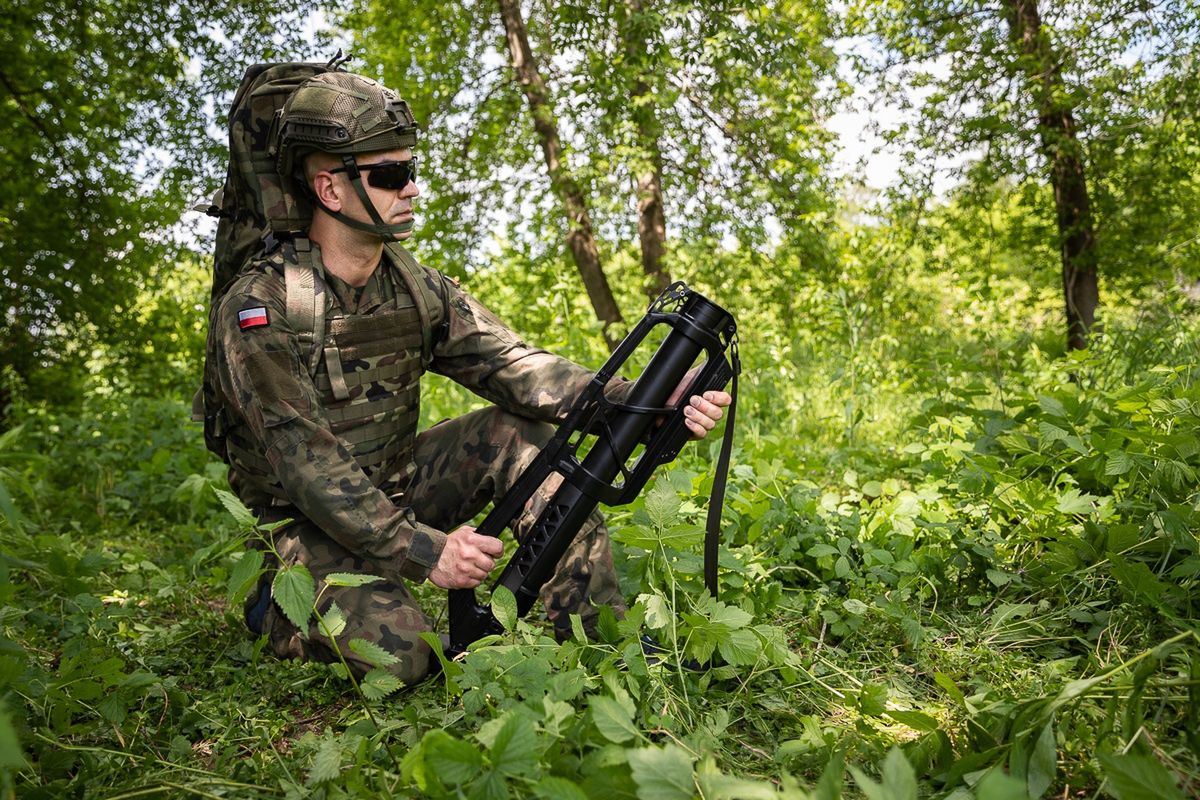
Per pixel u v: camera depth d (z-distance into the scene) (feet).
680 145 39.73
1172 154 29.68
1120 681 5.50
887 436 18.89
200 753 6.73
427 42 44.80
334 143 7.36
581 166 38.65
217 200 8.13
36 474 15.83
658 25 32.53
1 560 5.42
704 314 7.45
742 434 17.93
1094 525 8.51
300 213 7.77
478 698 5.98
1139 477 9.32
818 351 27.35
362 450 8.06
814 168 39.68
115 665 6.54
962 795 5.04
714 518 7.63
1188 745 5.14
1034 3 30.89
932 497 10.23
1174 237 31.22
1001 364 17.72
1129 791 3.97
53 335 35.37
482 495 8.73
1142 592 7.18
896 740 6.19
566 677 5.64
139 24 30.76
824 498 10.59
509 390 8.36
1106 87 29.48
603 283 42.91
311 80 7.55
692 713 6.39
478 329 8.46
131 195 33.81
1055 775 5.00
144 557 11.90
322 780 5.48
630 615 6.68
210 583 10.89
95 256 33.86
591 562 7.80
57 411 30.42
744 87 37.65
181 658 8.69
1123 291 32.89
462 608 7.63
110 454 17.40
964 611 8.91
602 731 4.76
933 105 32.14
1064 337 30.60
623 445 7.42
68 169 32.83
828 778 3.96
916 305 34.83
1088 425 10.79
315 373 7.74
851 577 9.11
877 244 35.35
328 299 7.78
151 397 33.12
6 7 29.76
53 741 6.00
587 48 35.14
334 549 7.85
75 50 31.89
